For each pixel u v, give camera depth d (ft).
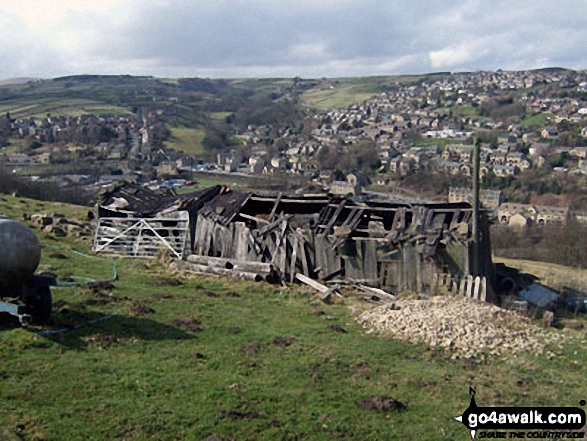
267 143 617.62
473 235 80.33
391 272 82.02
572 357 55.42
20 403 36.88
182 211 100.83
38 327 49.16
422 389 45.42
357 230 86.07
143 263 89.10
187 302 66.64
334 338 57.26
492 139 528.63
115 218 102.83
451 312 62.64
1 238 46.75
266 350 51.83
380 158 476.95
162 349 49.21
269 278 83.30
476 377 48.75
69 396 38.58
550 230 177.06
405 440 36.96
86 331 50.98
